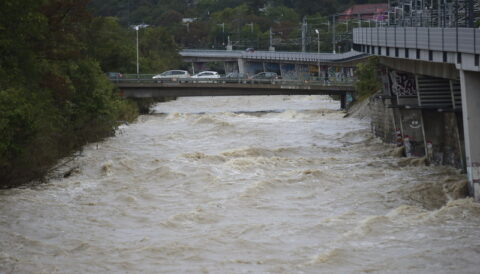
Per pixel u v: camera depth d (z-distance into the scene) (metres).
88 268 36.41
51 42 71.31
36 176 57.78
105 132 85.56
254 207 48.66
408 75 73.75
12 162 55.44
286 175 58.72
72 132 76.56
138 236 42.00
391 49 67.81
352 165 65.19
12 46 61.53
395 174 60.19
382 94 83.06
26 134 56.12
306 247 39.19
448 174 60.09
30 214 46.84
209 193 53.34
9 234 42.19
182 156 68.12
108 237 41.88
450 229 41.41
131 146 78.94
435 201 49.88
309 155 73.25
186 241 40.53
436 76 63.34
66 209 48.41
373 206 48.53
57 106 74.94
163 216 46.81
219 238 40.91
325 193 52.75
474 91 48.94
